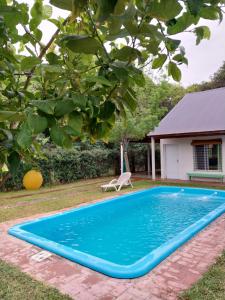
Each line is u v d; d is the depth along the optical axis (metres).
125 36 0.88
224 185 14.08
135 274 4.11
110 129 1.28
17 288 3.88
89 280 4.11
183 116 17.70
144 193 12.72
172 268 4.41
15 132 1.03
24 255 5.17
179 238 5.57
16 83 1.33
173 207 10.84
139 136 15.48
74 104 0.90
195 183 15.08
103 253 6.36
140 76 1.19
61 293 3.73
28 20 1.22
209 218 7.12
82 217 9.09
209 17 0.96
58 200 10.91
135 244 6.92
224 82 28.80
